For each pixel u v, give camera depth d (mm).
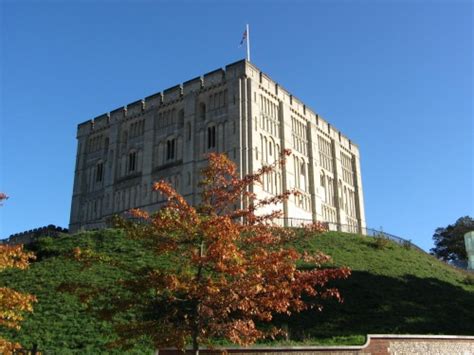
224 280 14789
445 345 23281
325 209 78250
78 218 80188
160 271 15414
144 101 78688
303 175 74875
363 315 29078
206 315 15203
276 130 71188
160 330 15438
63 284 16000
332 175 83000
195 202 65562
